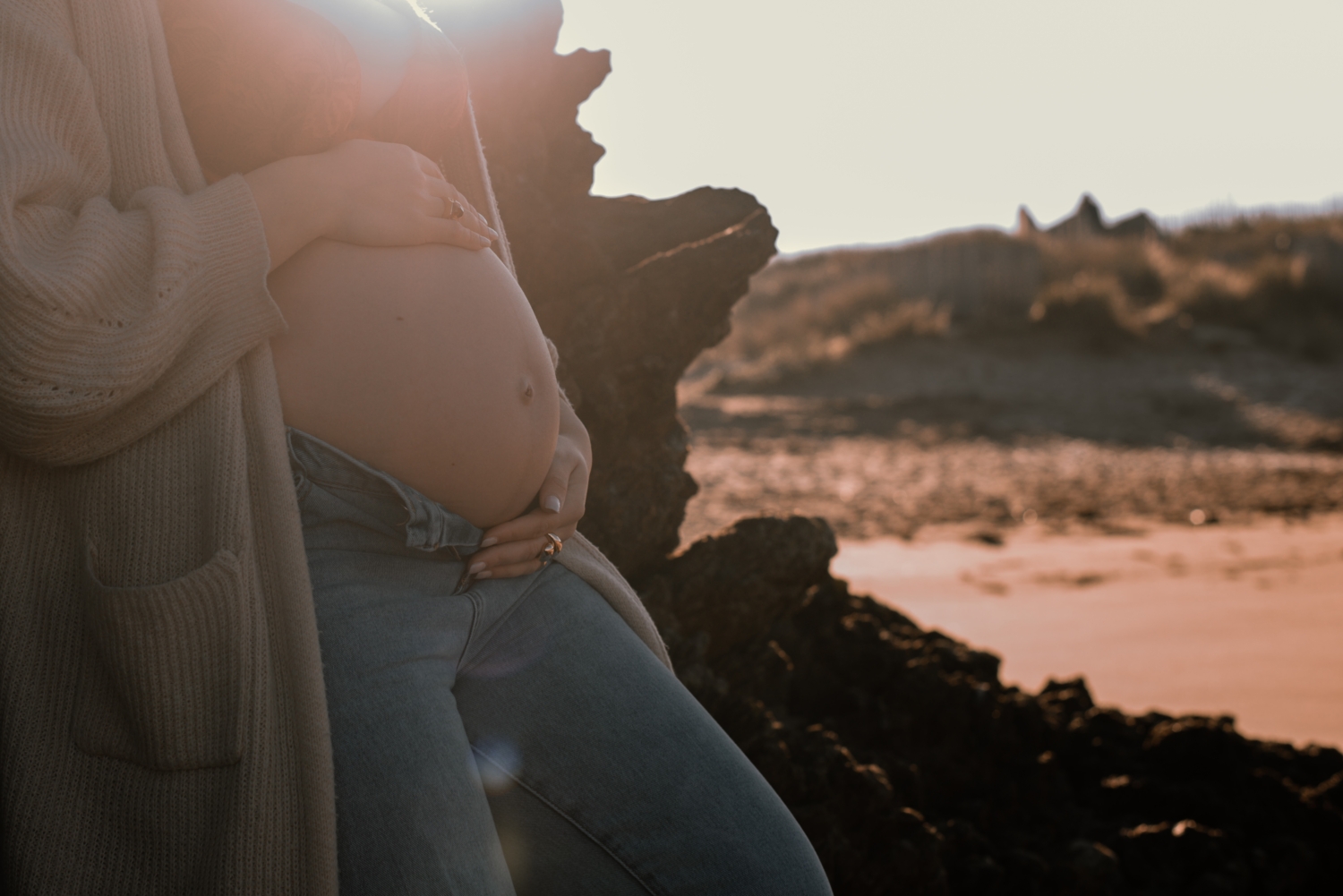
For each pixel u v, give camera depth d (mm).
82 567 1159
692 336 2982
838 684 3186
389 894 1138
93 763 1161
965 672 3381
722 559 2854
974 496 10594
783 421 16328
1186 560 7527
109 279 1104
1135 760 3244
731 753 1407
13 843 1131
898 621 3756
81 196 1172
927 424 16266
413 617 1285
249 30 1290
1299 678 4707
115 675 1137
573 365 2777
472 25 2688
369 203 1329
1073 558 7730
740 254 2994
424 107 1555
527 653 1408
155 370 1125
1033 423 16109
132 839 1150
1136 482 11492
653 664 1472
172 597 1122
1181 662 4996
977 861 2646
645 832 1349
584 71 3055
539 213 2750
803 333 23078
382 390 1303
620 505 2799
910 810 2602
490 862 1201
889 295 23938
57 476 1197
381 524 1295
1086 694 3766
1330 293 22359
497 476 1398
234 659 1146
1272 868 2793
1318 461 13320
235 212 1209
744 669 2961
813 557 2951
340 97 1352
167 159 1266
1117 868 2717
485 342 1393
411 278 1348
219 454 1187
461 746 1243
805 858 1347
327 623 1236
